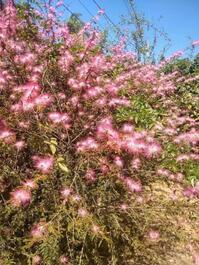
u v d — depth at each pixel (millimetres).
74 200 3176
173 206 3914
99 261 3275
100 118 4125
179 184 4430
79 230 3039
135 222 3504
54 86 4277
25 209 3234
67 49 4957
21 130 3508
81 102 4164
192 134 4754
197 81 8086
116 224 3350
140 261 3641
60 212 3158
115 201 3553
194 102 6910
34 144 3551
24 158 3564
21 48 4578
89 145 3500
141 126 4852
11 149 3428
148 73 6617
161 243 3809
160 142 4641
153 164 4082
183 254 3881
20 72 4250
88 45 4672
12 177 3367
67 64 4527
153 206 3812
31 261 3172
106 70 5547
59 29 5215
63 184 3326
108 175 3533
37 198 3350
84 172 3518
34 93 3688
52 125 3654
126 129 3947
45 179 3252
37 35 5113
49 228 3002
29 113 3652
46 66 4410
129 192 3682
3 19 4652
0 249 3158
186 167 4676
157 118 5363
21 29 4965
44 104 3662
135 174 3836
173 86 6984
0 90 3984
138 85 6105
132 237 3521
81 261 3148
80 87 4148
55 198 3271
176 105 6566
